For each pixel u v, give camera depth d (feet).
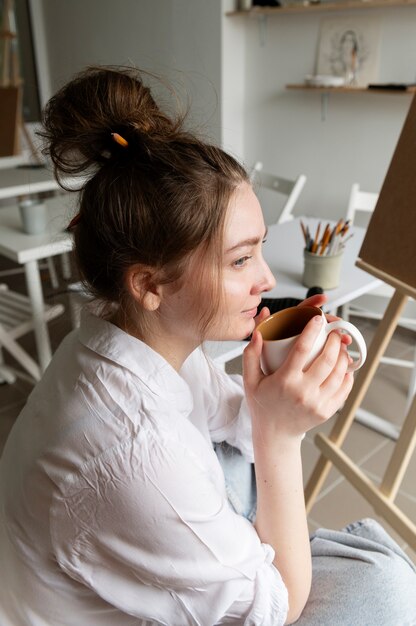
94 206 2.03
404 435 3.81
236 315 2.18
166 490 1.96
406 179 3.59
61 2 13.51
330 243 5.38
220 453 3.18
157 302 2.10
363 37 8.73
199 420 2.87
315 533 3.36
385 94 8.71
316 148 10.03
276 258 6.23
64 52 14.06
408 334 9.41
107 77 2.13
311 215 10.53
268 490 2.42
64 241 3.05
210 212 1.94
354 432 6.96
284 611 2.25
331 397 2.22
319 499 5.94
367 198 7.92
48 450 2.07
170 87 2.39
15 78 14.05
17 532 2.20
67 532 2.06
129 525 1.99
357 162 9.50
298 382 2.16
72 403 2.10
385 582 2.83
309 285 5.42
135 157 1.96
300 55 9.71
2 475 2.35
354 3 8.21
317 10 9.20
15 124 11.32
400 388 7.89
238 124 11.09
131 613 2.16
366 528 3.32
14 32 14.16
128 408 2.04
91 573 2.11
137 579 2.11
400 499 5.89
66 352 2.35
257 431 2.37
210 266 2.02
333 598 2.81
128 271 2.06
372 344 4.12
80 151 2.11
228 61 10.48
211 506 2.09
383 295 7.39
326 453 4.44
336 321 2.30
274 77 10.28
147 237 1.95
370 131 9.13
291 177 10.66
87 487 1.98
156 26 11.43
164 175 1.90
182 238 1.93
